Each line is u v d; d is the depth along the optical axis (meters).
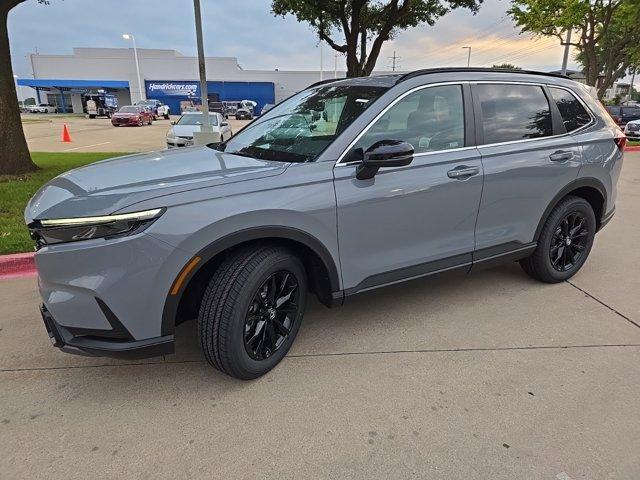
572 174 4.14
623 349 3.34
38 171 9.78
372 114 3.15
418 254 3.43
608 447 2.41
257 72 60.12
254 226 2.65
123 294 2.42
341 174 2.97
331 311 3.89
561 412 2.68
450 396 2.82
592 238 4.57
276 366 3.10
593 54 21.78
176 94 59.12
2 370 3.08
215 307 2.67
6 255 4.86
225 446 2.42
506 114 3.82
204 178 2.70
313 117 3.50
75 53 62.47
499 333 3.55
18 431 2.52
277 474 2.24
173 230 2.44
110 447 2.41
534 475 2.24
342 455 2.36
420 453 2.38
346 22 15.63
